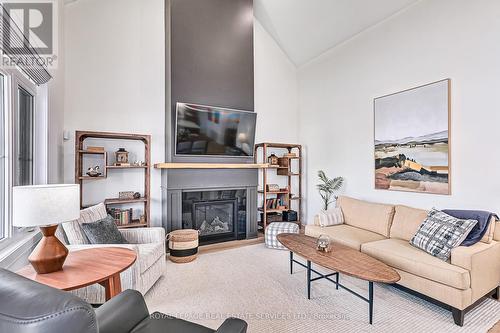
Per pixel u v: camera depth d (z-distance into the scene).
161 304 2.42
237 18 4.61
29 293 0.72
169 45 4.02
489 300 2.49
